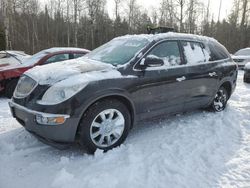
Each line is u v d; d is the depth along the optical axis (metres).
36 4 41.69
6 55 9.33
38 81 3.57
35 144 3.96
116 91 3.63
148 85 4.03
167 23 37.31
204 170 3.32
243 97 7.46
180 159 3.55
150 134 4.39
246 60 15.40
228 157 3.69
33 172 3.23
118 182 2.98
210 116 5.42
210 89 5.25
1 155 3.63
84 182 2.97
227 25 36.88
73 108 3.29
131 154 3.60
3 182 3.04
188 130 4.60
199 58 5.02
